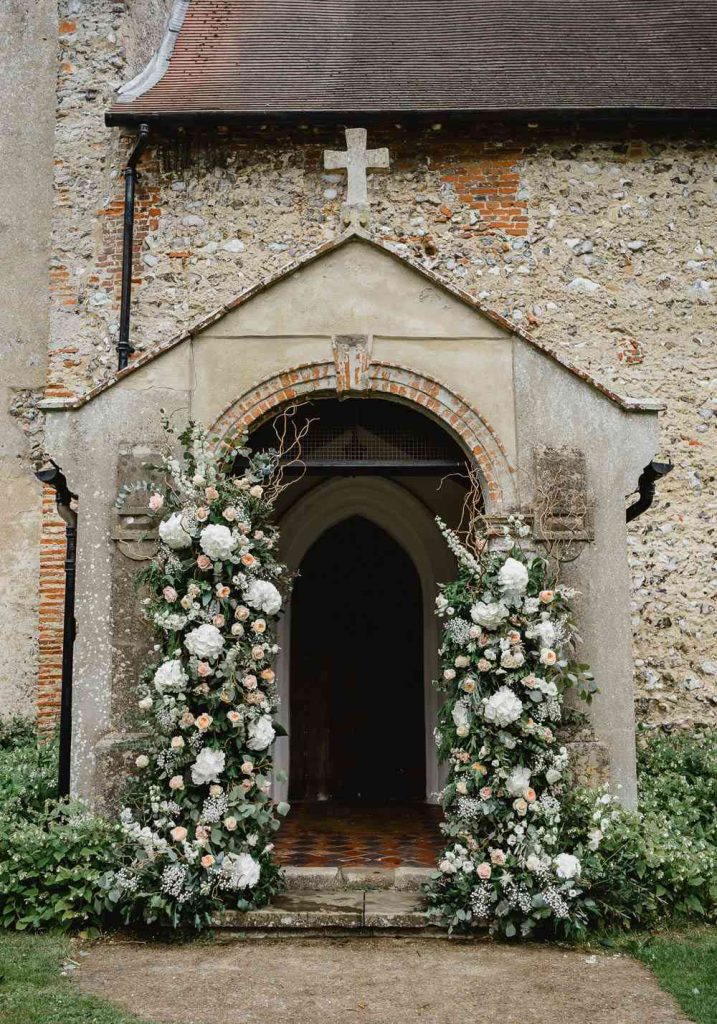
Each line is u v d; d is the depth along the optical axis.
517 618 5.47
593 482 5.99
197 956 4.86
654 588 8.44
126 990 4.35
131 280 8.74
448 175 8.88
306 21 10.20
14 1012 4.00
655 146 8.96
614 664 5.84
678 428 8.64
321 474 6.57
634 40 9.95
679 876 5.33
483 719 5.39
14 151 9.79
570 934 5.11
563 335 8.68
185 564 5.55
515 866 5.17
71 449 5.96
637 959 4.84
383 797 9.23
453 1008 4.15
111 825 5.40
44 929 5.18
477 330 6.10
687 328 8.77
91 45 9.52
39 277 9.57
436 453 6.43
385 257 6.16
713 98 8.91
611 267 8.80
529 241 8.79
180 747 5.27
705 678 8.32
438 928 5.18
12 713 8.86
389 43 9.88
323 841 7.05
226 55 9.73
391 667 9.39
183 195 8.88
